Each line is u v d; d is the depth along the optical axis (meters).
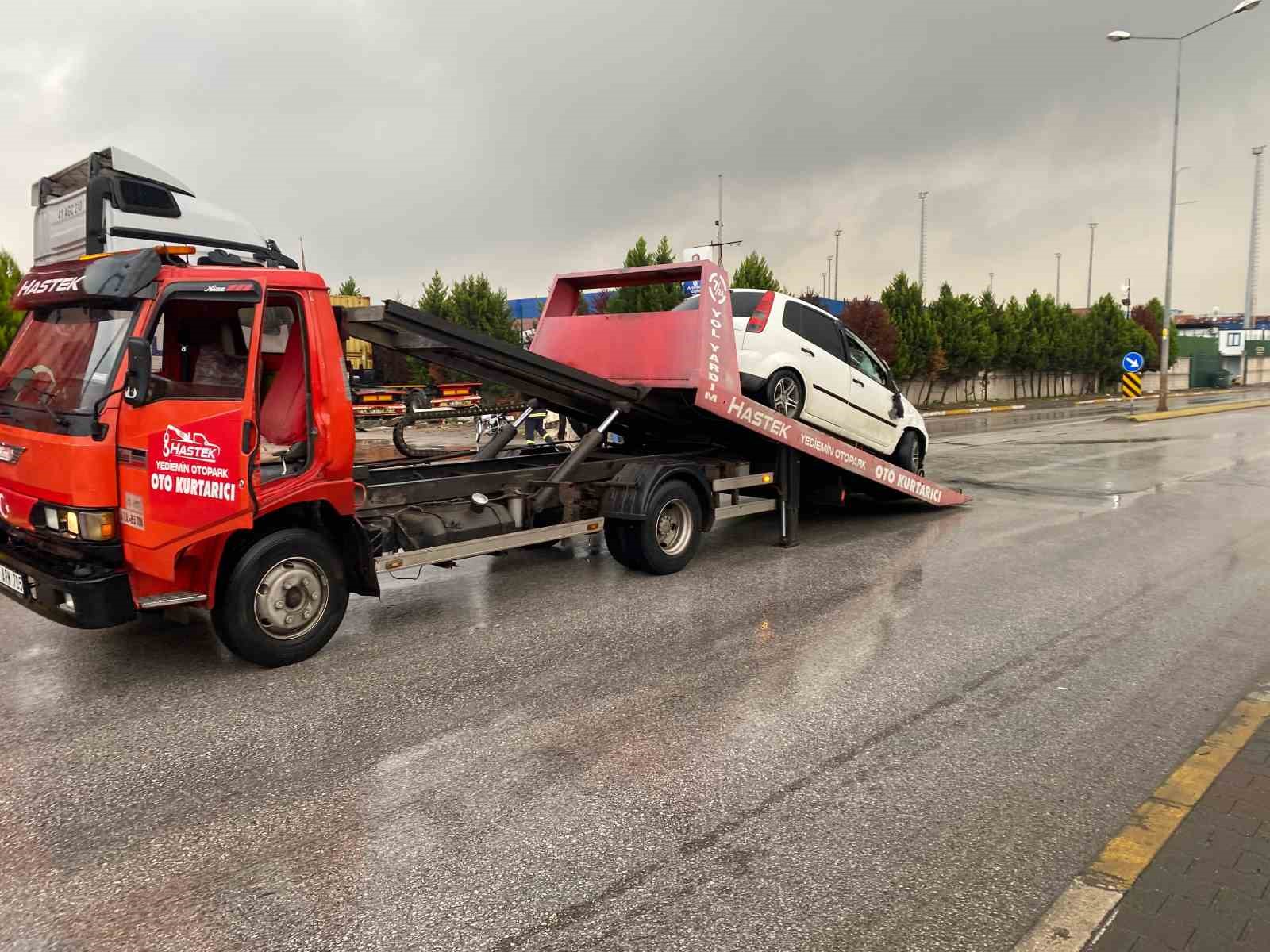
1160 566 7.65
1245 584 7.02
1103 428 23.38
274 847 3.28
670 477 7.38
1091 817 3.47
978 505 11.01
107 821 3.47
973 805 3.57
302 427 5.17
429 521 6.10
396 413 11.59
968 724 4.38
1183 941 2.68
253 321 4.82
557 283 8.48
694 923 2.82
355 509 5.51
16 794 3.69
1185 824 3.37
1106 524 9.60
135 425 4.53
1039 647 5.55
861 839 3.32
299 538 5.15
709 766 3.93
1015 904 2.91
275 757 4.02
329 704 4.64
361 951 2.69
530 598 6.73
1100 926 2.77
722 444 8.71
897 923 2.81
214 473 4.70
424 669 5.16
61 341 5.00
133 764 3.96
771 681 4.96
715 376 7.30
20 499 4.91
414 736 4.24
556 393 7.60
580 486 7.38
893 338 34.81
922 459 11.34
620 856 3.21
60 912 2.89
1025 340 45.69
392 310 5.72
